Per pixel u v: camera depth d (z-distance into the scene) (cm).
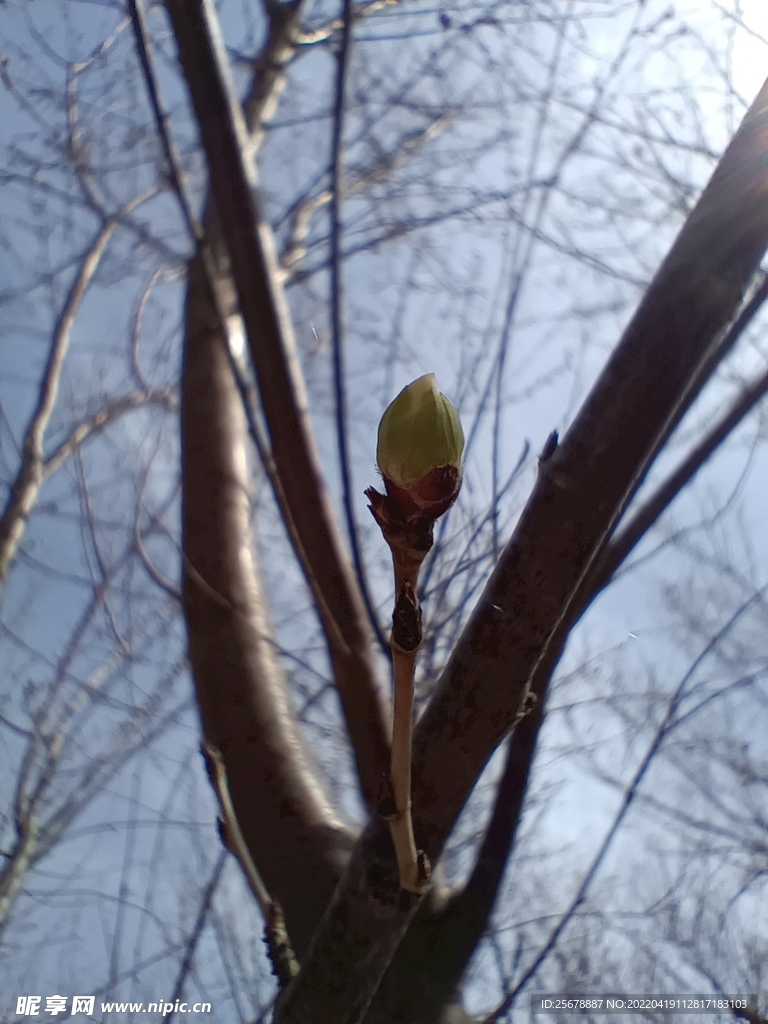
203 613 55
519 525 25
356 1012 30
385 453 12
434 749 26
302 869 47
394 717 15
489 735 26
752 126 28
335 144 47
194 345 65
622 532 50
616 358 26
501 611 25
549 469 25
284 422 43
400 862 20
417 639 14
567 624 48
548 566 25
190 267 67
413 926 47
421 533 12
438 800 26
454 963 47
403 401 12
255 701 52
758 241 27
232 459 62
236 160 43
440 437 11
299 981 30
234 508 59
